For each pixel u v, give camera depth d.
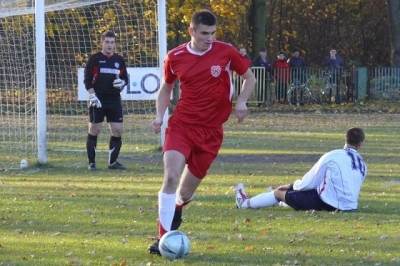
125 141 39.25
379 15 91.25
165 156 15.97
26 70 41.47
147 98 36.09
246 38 83.38
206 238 17.59
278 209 21.20
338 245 16.95
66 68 44.28
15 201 22.58
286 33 91.94
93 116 29.75
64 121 46.41
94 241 17.36
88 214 20.56
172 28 69.75
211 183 26.30
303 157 34.00
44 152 31.34
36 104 33.66
